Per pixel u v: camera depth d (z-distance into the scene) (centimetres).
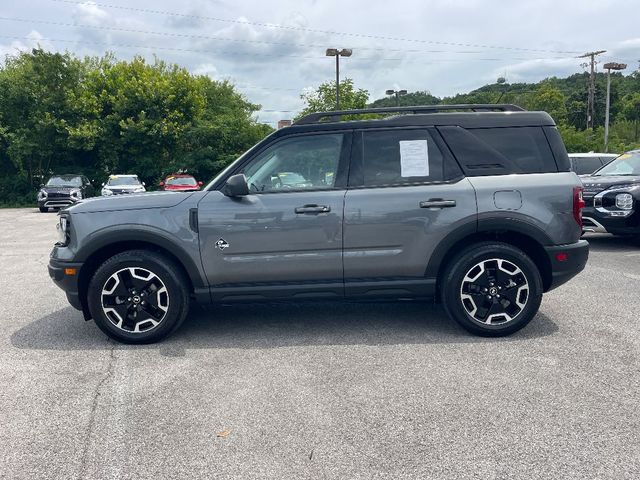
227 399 344
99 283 450
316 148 464
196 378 381
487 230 449
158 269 450
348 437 293
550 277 459
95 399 349
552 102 7588
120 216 452
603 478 250
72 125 3262
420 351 425
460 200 448
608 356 404
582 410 317
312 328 494
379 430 299
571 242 454
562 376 368
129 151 3375
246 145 3650
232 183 434
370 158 461
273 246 451
